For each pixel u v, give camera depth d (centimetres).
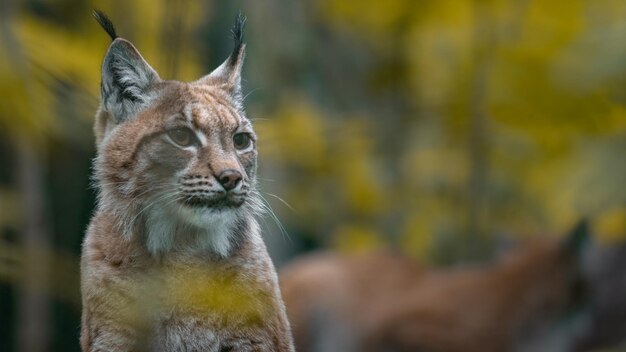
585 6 1466
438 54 1698
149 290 859
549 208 1728
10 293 1777
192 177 872
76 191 1778
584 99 1330
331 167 1738
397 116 1673
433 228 1888
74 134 1255
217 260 877
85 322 874
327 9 1828
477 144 1612
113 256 866
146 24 1376
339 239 1875
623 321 1658
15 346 1717
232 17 1767
